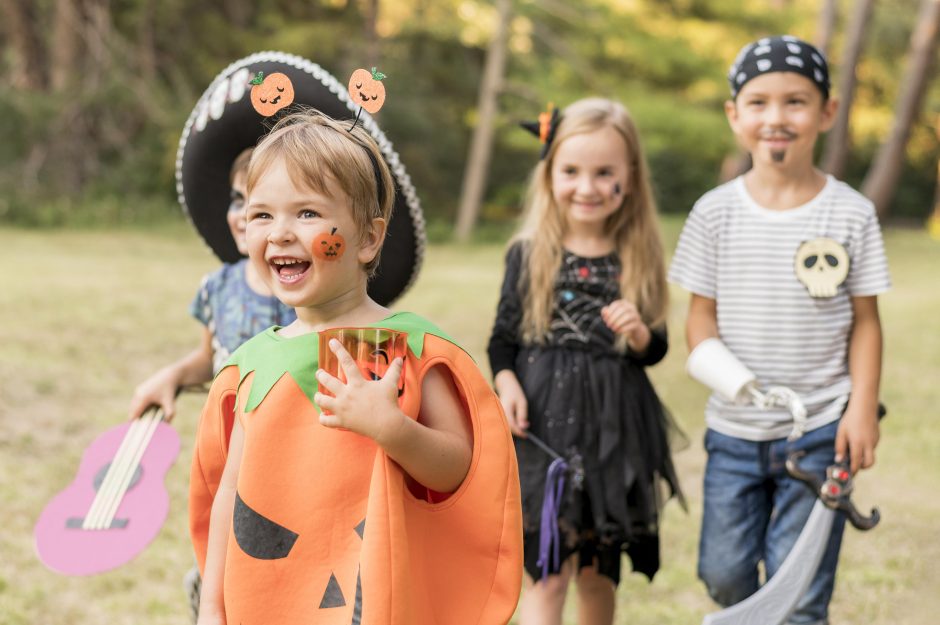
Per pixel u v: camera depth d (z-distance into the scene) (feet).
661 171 98.48
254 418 6.38
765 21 76.38
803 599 9.72
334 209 6.29
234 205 9.20
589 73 73.77
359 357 6.11
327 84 8.27
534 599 9.94
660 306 10.67
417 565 6.20
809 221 10.11
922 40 76.54
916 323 33.42
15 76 73.51
